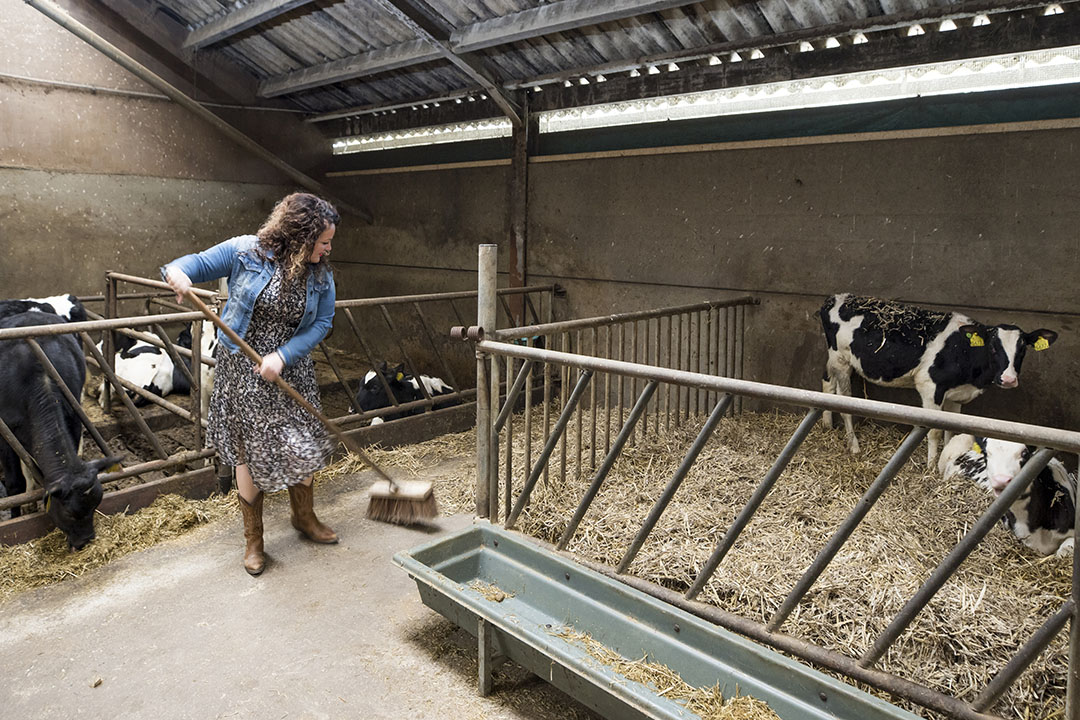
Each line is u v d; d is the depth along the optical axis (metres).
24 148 6.11
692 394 4.96
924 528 2.82
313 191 7.61
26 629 2.57
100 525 3.26
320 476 4.06
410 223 7.14
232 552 3.16
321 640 2.51
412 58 5.45
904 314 3.83
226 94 7.25
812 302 4.54
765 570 2.52
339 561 3.10
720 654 2.07
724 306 4.46
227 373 2.75
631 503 3.07
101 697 2.20
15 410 3.06
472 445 4.60
